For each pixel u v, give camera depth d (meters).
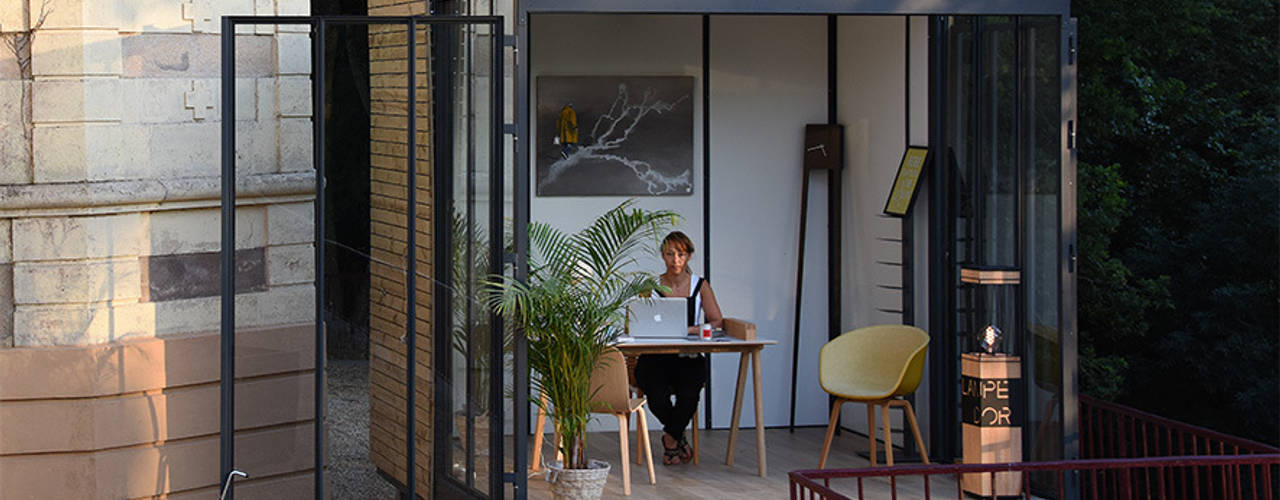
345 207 5.80
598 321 6.59
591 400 7.14
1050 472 7.02
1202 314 14.03
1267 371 13.76
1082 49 14.32
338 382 5.82
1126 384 14.73
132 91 5.80
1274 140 14.29
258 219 5.79
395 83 5.82
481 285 5.94
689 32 8.92
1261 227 13.88
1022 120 7.18
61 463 5.72
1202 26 14.84
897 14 6.70
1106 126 14.40
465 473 5.96
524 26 6.03
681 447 8.03
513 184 6.01
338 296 5.82
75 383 5.70
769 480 7.59
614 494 7.20
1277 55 14.98
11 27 5.67
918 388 8.20
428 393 5.90
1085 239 13.99
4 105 5.66
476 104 5.92
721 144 8.98
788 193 9.05
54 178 5.66
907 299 8.20
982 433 7.02
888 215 8.28
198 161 6.01
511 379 6.06
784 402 9.16
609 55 8.84
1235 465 5.62
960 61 7.69
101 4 5.70
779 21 9.00
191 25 5.98
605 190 8.86
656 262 8.90
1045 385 7.06
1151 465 5.53
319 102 5.77
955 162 7.77
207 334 6.06
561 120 8.78
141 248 5.86
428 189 5.87
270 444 5.77
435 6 6.24
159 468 5.91
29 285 5.70
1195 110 14.74
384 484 5.86
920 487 7.40
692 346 7.57
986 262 7.49
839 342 7.96
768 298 9.08
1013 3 6.82
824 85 9.05
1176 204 15.09
